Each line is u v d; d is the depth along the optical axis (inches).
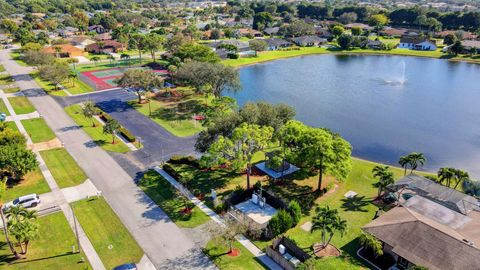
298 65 6771.7
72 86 5002.5
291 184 2551.7
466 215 2007.9
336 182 2586.1
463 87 5206.7
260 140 2289.6
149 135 3395.7
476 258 1578.5
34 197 2273.6
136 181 2576.3
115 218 2165.4
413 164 2488.9
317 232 2023.9
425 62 6983.3
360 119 4003.4
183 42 6633.9
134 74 4153.5
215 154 2327.8
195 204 2305.6
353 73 6107.3
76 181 2578.7
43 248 1915.6
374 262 1790.1
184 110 4094.5
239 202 2332.7
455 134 3592.5
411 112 4212.6
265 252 1883.6
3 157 2448.3
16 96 4515.3
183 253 1879.9
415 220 1822.1
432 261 1622.8
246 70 6348.4
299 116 4092.0
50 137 3321.9
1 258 1830.7
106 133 3316.9
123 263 1814.7
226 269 1763.0
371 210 2241.6
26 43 7229.3
